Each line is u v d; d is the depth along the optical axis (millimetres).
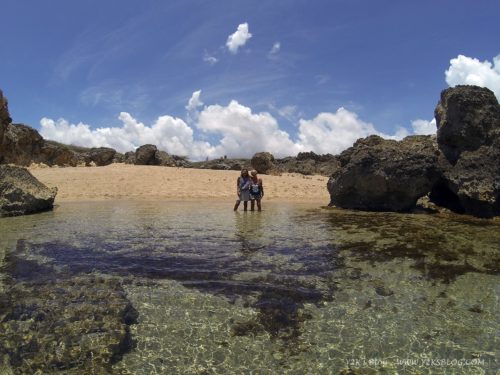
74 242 10703
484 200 14875
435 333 5961
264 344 5715
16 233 11898
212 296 7152
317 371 5137
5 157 31844
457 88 17047
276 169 40562
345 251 9867
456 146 16750
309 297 7141
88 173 28438
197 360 5344
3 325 6047
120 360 5312
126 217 15188
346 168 18250
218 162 49688
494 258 9258
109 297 7039
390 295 7230
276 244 10594
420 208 17609
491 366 5199
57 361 5266
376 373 5094
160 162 43250
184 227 13016
